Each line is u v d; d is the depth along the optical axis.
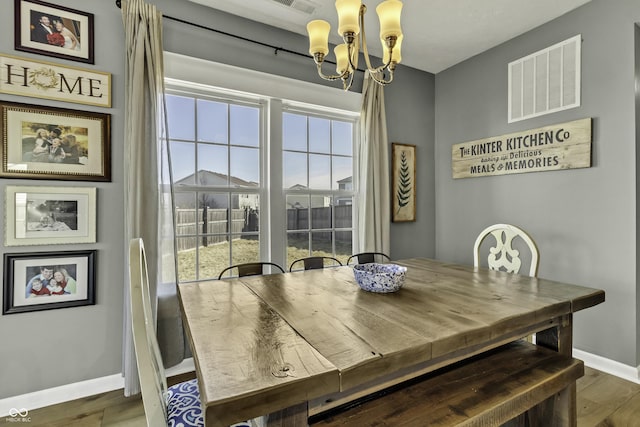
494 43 2.77
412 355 0.86
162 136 2.01
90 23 1.91
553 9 2.29
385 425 0.91
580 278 2.27
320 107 2.73
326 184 2.85
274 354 0.82
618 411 1.73
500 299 1.29
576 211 2.29
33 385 1.79
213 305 1.25
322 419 0.94
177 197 2.22
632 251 2.03
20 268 1.76
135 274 0.81
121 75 1.99
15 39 1.74
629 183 2.03
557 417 1.24
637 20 1.99
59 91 1.83
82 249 1.90
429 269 1.93
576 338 2.32
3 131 1.71
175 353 2.07
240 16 2.35
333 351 0.84
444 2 2.22
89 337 1.92
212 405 0.63
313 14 2.33
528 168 2.57
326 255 2.85
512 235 1.94
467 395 1.04
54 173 1.82
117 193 1.98
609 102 2.12
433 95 3.40
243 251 2.47
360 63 2.93
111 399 1.87
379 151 2.92
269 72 2.48
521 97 2.63
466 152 3.08
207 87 2.25
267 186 2.53
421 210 3.34
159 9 2.09
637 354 2.04
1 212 1.71
